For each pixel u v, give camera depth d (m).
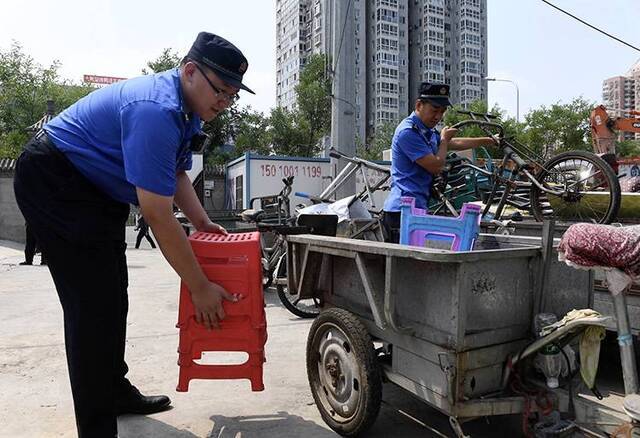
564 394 2.16
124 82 2.34
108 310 2.38
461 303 2.08
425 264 2.25
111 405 2.45
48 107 19.73
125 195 2.34
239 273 2.55
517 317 2.30
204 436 2.82
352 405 2.69
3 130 34.19
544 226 2.31
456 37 76.44
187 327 2.58
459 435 2.16
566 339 2.16
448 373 2.15
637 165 13.61
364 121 67.50
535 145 39.19
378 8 69.50
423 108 3.96
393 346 2.56
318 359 3.00
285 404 3.24
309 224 4.85
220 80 2.24
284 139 35.06
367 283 2.45
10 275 8.35
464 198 6.16
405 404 3.20
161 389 3.48
